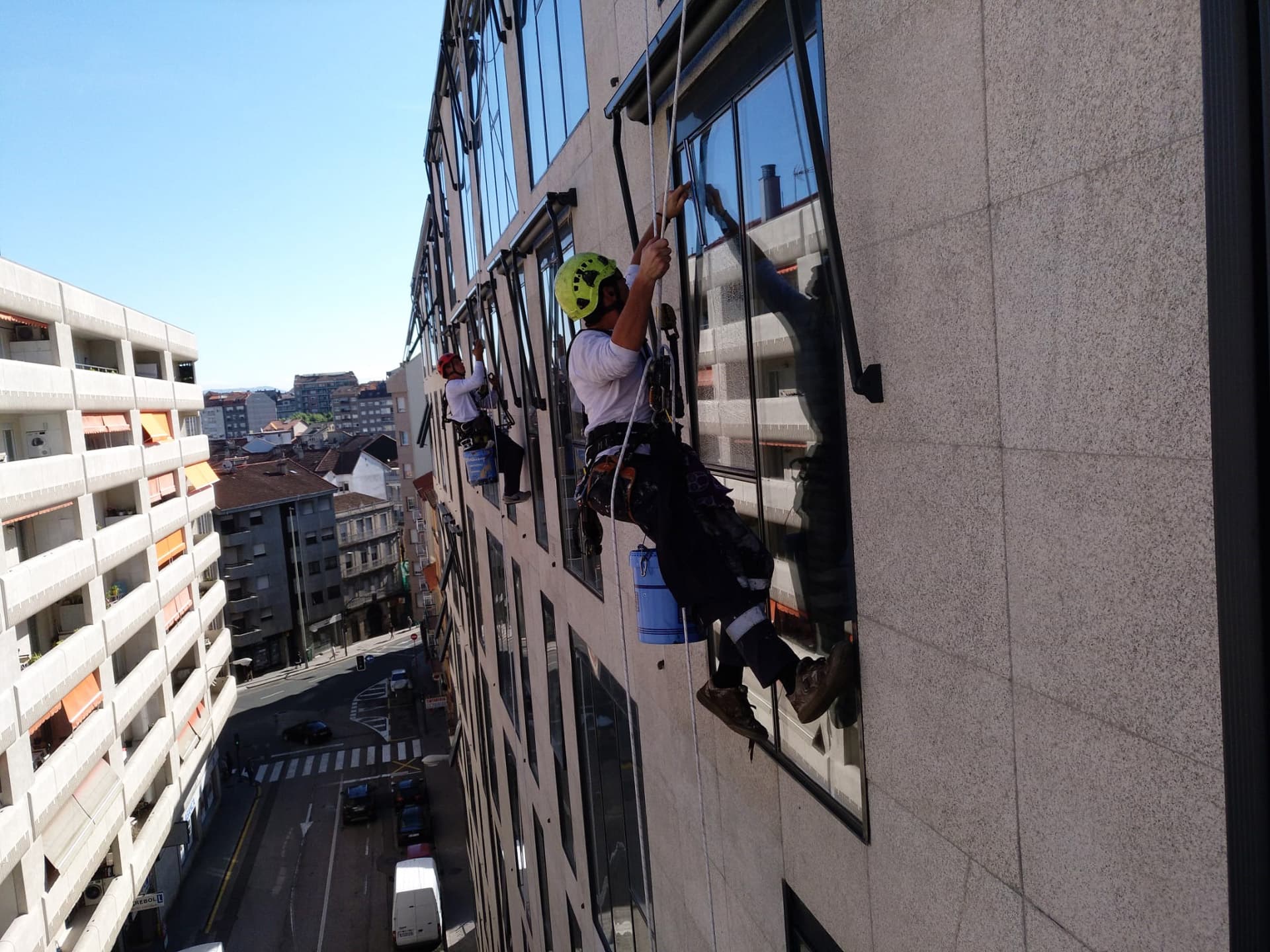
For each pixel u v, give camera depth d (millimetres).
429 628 66062
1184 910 1952
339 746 50062
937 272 2635
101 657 24672
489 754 20453
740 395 4414
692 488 3291
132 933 30516
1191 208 1759
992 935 2689
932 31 2551
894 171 2816
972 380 2531
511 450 10891
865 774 3420
